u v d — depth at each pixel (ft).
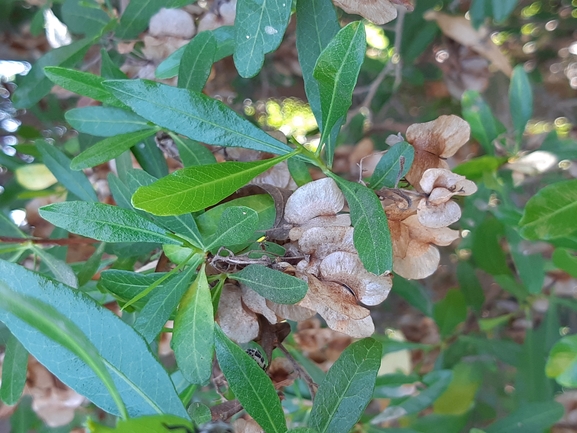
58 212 0.54
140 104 0.59
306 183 0.65
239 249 0.63
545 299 1.20
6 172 1.48
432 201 0.58
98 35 0.96
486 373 1.45
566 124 1.86
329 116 0.56
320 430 0.58
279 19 0.58
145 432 0.38
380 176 0.60
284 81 1.78
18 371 0.76
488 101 1.71
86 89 0.68
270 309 0.61
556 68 1.99
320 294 0.56
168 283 0.57
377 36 1.76
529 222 0.62
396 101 1.87
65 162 0.91
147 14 0.86
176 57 0.77
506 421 0.98
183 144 0.75
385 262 0.52
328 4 0.62
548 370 0.62
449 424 1.14
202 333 0.54
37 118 1.54
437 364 1.27
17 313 0.37
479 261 1.13
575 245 0.75
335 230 0.57
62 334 0.38
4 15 1.42
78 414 1.19
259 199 0.64
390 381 1.06
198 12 0.87
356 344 0.60
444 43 1.43
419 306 1.31
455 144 0.64
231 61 1.54
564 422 1.02
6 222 0.92
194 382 0.54
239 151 0.77
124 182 0.85
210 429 0.54
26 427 1.22
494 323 1.30
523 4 1.74
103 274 0.62
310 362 1.00
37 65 0.97
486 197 1.07
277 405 0.54
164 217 0.59
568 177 1.14
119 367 0.50
